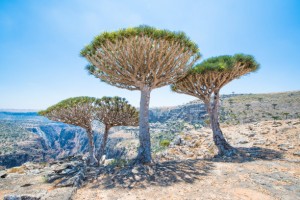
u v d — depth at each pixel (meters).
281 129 16.92
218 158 12.35
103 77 11.90
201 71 13.05
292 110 136.88
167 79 11.87
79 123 21.48
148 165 10.02
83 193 7.07
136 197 6.39
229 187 7.02
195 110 199.88
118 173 8.93
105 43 9.91
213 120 14.32
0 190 8.44
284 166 9.40
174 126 180.12
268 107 152.25
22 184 9.21
